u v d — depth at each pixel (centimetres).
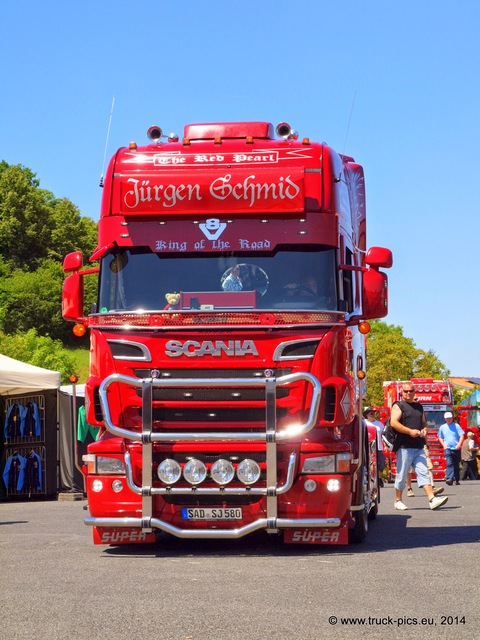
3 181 12694
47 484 2455
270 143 1133
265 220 1097
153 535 1067
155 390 1031
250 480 1012
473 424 4769
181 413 1030
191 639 591
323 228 1094
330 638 592
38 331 11081
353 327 1168
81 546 1150
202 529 1030
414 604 704
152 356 1030
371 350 7925
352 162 1418
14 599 745
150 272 1093
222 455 1028
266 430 1008
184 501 1035
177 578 849
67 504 2223
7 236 12331
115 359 1039
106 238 1112
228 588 787
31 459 2453
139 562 975
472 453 4072
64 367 7181
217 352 1023
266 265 1085
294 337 1021
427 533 1278
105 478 1046
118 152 1141
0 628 632
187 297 1077
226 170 1108
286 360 1018
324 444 1024
